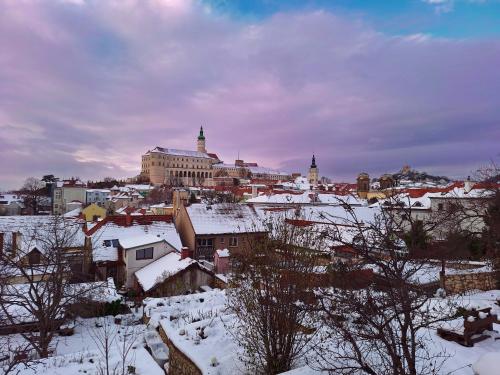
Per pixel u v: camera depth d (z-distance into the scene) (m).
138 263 29.00
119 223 36.56
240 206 40.09
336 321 7.00
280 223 11.61
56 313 17.39
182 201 40.19
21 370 11.10
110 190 124.25
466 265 20.86
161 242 29.89
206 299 16.95
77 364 11.12
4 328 18.36
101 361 11.16
